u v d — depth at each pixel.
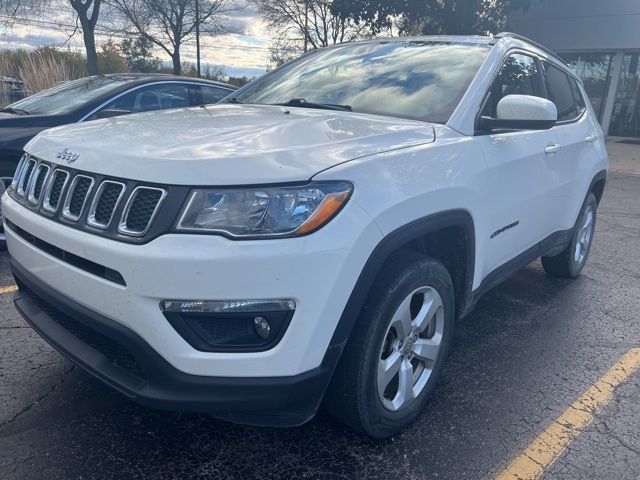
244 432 2.70
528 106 2.94
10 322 3.71
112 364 2.28
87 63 18.11
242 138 2.37
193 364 2.04
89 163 2.28
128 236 2.05
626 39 18.02
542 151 3.63
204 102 6.57
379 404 2.48
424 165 2.53
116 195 2.15
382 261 2.24
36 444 2.52
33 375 3.08
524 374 3.37
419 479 2.43
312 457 2.54
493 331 3.96
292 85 3.80
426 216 2.47
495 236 3.19
